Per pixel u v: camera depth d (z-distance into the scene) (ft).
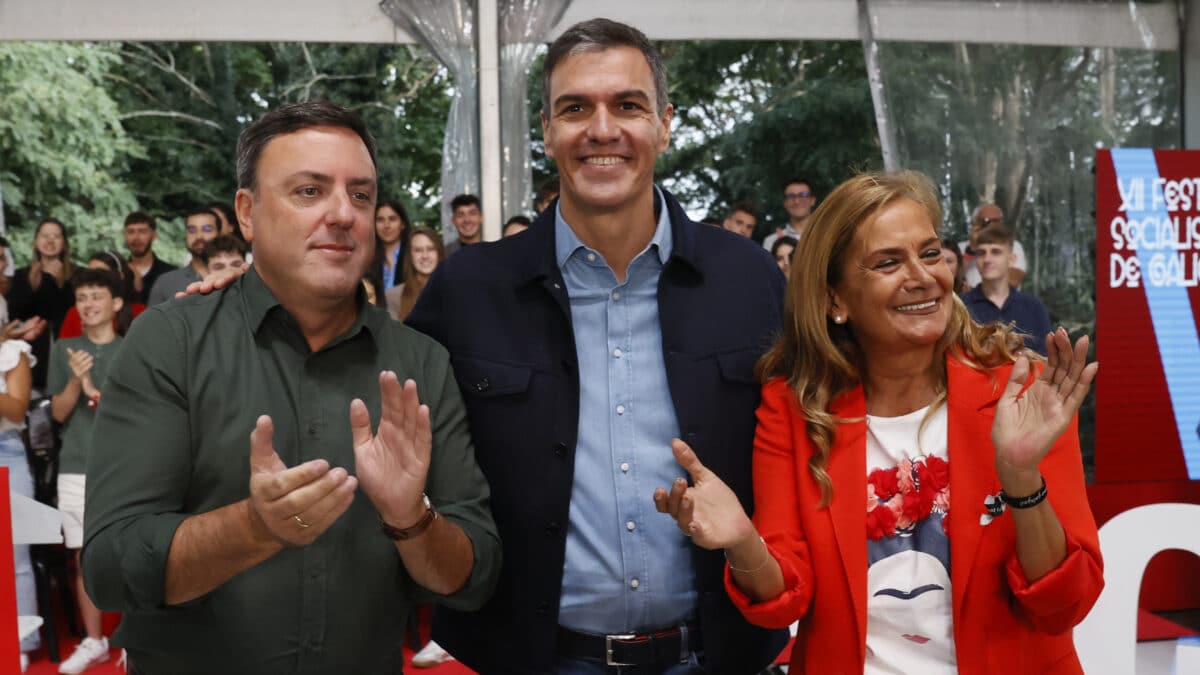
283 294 5.05
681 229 5.90
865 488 5.21
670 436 5.74
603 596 5.65
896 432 5.31
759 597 5.10
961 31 18.83
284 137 4.90
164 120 23.40
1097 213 12.39
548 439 5.70
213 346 4.99
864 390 5.47
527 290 5.90
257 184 4.95
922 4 18.70
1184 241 12.53
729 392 5.78
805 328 5.40
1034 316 16.44
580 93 5.44
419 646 13.15
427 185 24.08
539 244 5.90
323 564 4.91
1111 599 6.26
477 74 18.07
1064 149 19.25
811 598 5.27
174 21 17.17
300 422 5.04
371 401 5.18
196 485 4.92
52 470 13.89
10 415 13.09
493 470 5.76
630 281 5.84
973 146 18.98
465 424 5.51
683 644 5.71
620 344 5.82
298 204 4.87
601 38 5.47
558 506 5.65
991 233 16.34
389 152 23.89
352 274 4.98
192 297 5.12
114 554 4.54
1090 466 18.57
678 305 5.81
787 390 5.55
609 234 5.69
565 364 5.76
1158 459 12.53
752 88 25.14
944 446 5.22
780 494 5.43
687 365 5.73
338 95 23.84
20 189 22.24
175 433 4.83
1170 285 12.52
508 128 18.28
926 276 5.09
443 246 17.35
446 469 5.32
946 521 5.15
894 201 5.19
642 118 5.51
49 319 16.66
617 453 5.71
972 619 4.99
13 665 5.54
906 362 5.31
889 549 5.18
